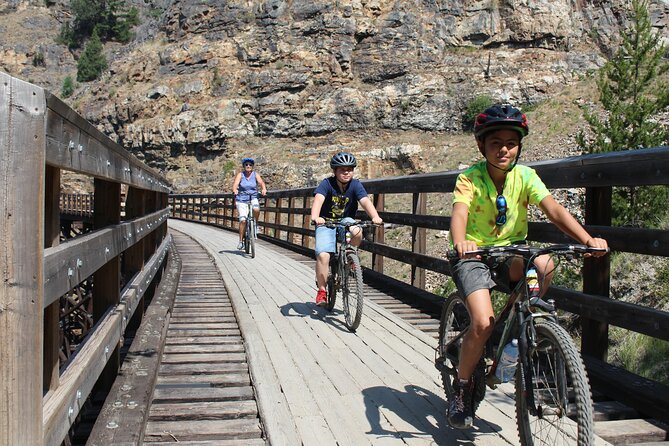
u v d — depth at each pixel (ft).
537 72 185.26
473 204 10.59
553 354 9.09
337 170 20.70
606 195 14.78
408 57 190.08
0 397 6.25
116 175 12.53
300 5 199.21
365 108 183.11
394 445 10.94
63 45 393.70
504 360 9.71
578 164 15.03
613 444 11.28
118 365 14.08
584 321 15.16
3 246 6.26
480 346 9.85
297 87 189.98
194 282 30.42
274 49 195.52
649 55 45.75
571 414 9.75
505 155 10.11
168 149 193.36
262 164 176.76
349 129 183.93
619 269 26.30
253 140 188.65
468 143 170.71
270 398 13.21
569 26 194.08
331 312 22.75
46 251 7.50
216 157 189.67
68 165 8.05
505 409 12.76
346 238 20.63
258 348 17.37
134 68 217.15
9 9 437.99
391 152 169.48
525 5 192.54
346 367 15.70
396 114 182.70
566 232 9.95
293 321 21.09
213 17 211.20
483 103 175.63
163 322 19.27
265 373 15.05
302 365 15.80
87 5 387.75
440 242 86.48
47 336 8.09
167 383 14.40
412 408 12.82
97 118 211.00
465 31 194.70
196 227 84.07
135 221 16.22
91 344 10.18
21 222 6.35
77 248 8.87
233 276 32.60
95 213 13.43
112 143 11.53
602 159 14.05
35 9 438.40
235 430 11.59
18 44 398.83
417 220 25.84
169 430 11.43
